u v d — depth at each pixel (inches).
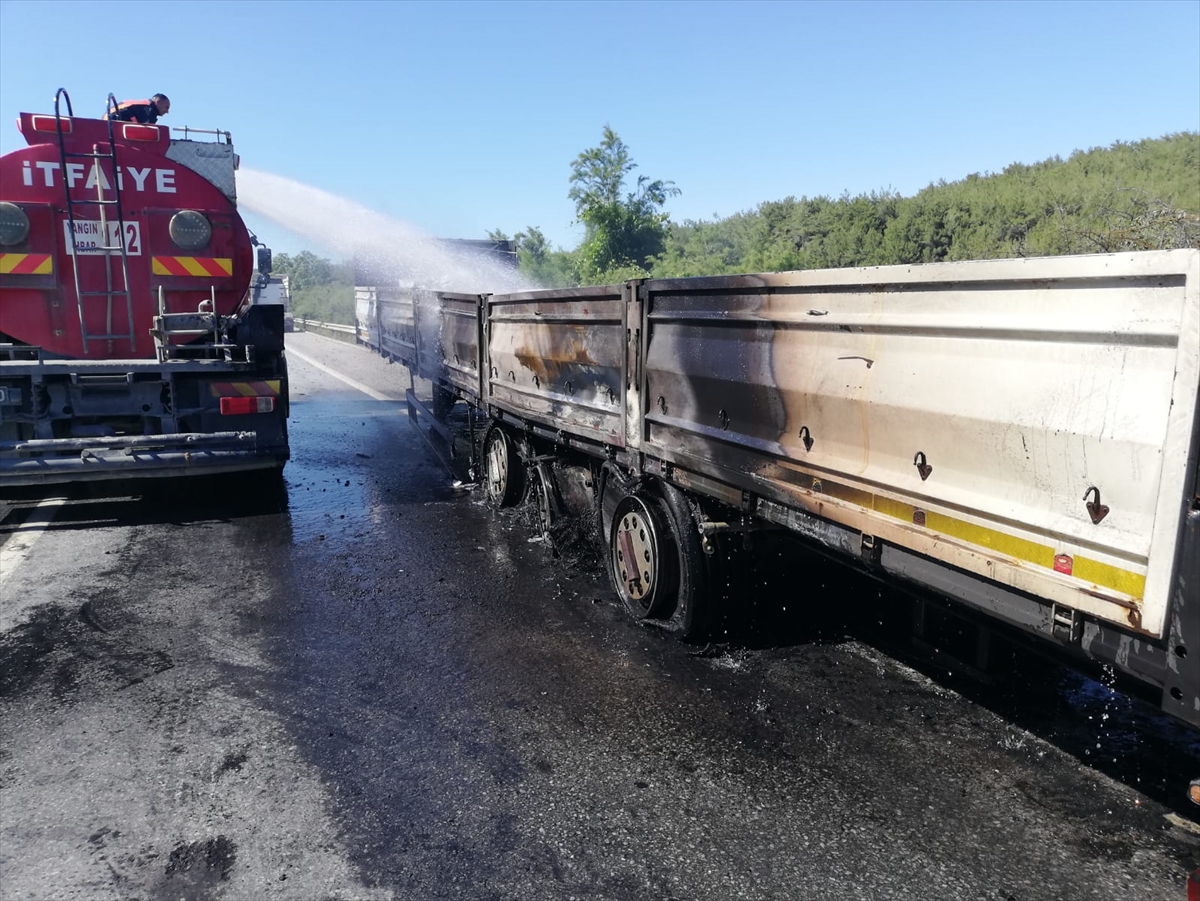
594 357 216.7
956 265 108.0
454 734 148.1
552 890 108.8
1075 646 98.4
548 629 195.9
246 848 117.0
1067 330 95.4
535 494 279.0
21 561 245.8
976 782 132.6
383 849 117.0
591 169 1748.3
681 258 1715.1
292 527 284.0
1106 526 92.8
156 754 141.3
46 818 123.6
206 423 301.3
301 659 179.5
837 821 122.8
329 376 770.8
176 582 228.5
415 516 298.8
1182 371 84.0
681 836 119.6
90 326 296.2
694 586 179.9
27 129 280.5
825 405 135.7
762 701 159.8
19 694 162.9
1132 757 139.4
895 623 182.5
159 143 295.7
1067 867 112.7
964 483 111.4
